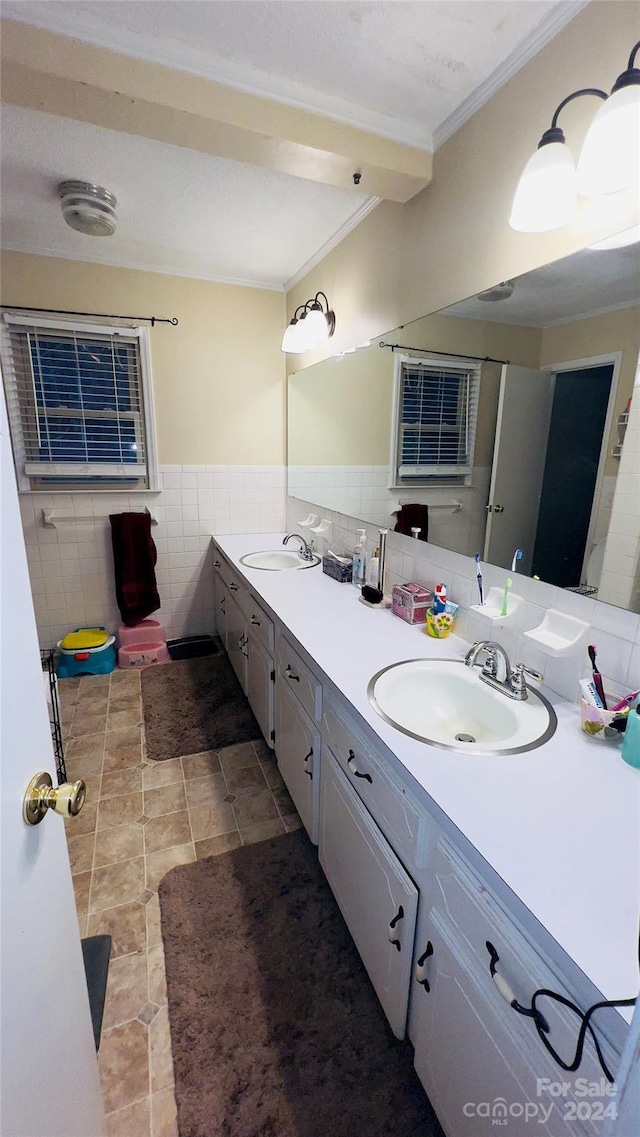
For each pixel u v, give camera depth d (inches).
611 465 39.7
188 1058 42.4
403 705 48.2
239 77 48.7
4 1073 19.1
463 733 47.9
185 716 95.4
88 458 108.6
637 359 37.2
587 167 33.0
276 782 77.5
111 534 114.2
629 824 30.1
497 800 31.9
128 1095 40.0
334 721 49.8
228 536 125.1
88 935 52.7
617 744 38.1
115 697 102.1
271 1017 45.4
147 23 43.4
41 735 24.5
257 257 96.7
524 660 49.9
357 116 53.5
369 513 81.5
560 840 28.7
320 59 47.1
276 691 73.1
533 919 24.1
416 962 37.1
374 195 62.8
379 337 73.9
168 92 47.1
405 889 36.5
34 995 22.3
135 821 69.0
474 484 55.8
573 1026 22.5
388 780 38.7
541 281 44.8
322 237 86.9
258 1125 38.4
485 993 28.8
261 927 53.9
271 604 71.6
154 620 124.4
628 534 38.6
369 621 65.1
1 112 54.5
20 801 21.8
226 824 68.7
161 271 103.7
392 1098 39.8
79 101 46.9
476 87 49.9
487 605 54.0
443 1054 34.1
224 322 112.0
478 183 51.4
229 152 54.3
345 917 50.5
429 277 61.1
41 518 109.0
